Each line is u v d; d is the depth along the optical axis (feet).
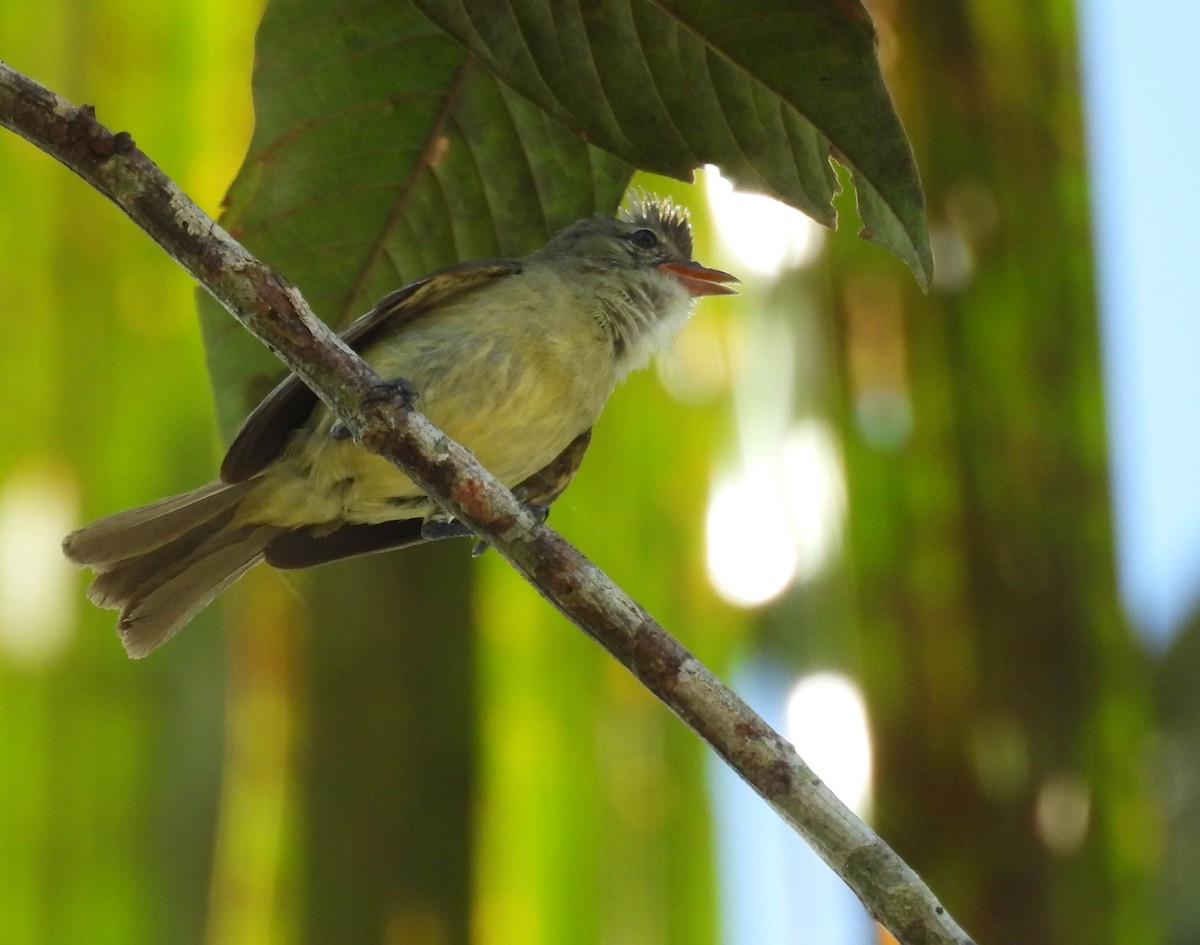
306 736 24.85
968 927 23.57
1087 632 24.13
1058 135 25.23
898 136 18.31
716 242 28.94
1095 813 23.84
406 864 24.50
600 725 26.20
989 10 25.38
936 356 24.56
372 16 21.06
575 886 25.68
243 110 25.03
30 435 23.95
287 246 22.85
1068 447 24.47
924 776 23.77
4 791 22.91
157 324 24.35
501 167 22.54
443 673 25.54
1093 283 24.91
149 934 22.80
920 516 24.30
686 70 18.52
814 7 17.79
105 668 23.75
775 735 16.63
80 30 24.75
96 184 17.65
